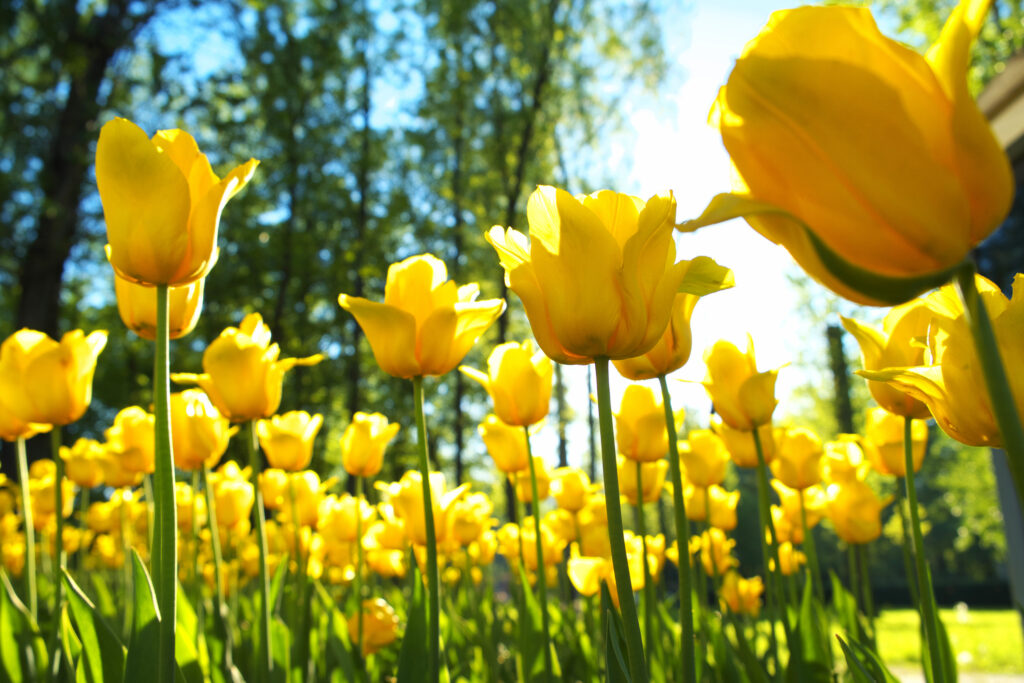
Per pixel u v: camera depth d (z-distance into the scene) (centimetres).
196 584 242
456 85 1723
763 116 63
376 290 1781
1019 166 585
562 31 1650
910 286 57
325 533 324
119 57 1625
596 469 1146
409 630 162
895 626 1279
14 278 1523
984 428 87
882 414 205
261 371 176
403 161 2008
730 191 68
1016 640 1009
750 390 175
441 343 150
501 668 255
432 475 235
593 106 1761
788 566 300
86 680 133
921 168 59
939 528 3612
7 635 176
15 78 1488
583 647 216
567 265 101
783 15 64
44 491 419
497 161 1652
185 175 127
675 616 312
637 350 103
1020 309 81
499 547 415
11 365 175
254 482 173
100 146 116
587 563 215
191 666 149
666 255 104
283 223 1791
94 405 1841
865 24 62
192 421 207
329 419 1692
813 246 58
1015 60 553
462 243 1738
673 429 138
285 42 1830
